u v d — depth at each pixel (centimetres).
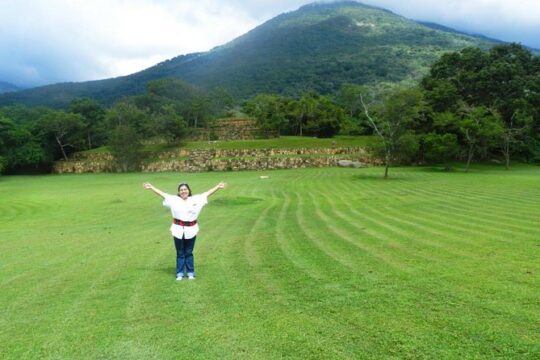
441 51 18075
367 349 562
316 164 6994
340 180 4212
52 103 19538
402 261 1011
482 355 535
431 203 2231
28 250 1365
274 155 7388
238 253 1178
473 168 6078
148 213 2347
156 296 808
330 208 2186
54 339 629
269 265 1020
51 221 2177
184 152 7762
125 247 1349
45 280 966
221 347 583
